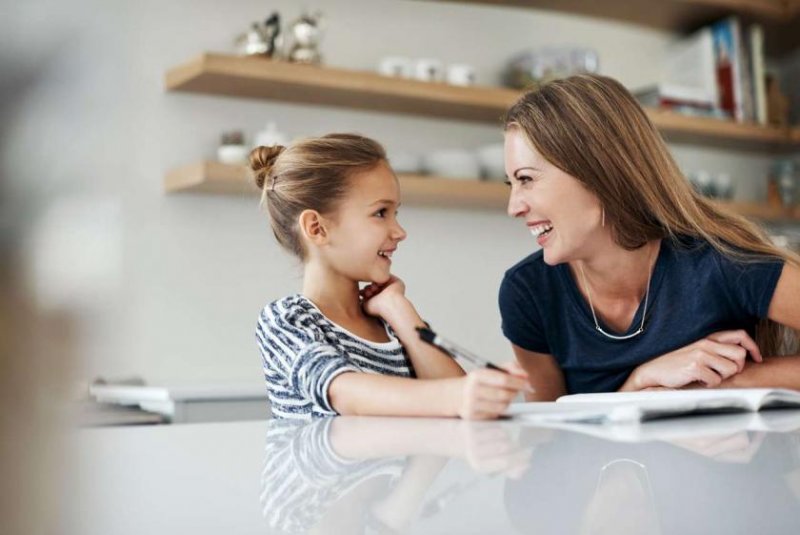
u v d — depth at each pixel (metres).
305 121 2.94
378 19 3.09
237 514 0.29
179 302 2.74
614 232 1.48
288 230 1.40
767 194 3.75
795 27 3.67
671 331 1.52
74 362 0.08
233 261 2.82
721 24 3.46
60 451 0.08
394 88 2.85
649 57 3.58
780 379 1.42
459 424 0.80
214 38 2.84
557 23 3.41
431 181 2.87
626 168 1.45
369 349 1.29
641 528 0.26
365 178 1.37
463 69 3.04
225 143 2.71
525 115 1.47
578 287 1.59
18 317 0.08
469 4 3.25
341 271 1.36
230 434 0.72
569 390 1.69
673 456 0.48
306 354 1.10
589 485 0.36
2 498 0.08
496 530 0.26
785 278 1.46
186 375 2.73
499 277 3.23
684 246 1.53
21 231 0.08
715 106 3.44
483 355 3.18
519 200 1.49
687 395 0.99
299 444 0.61
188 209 2.77
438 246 3.12
